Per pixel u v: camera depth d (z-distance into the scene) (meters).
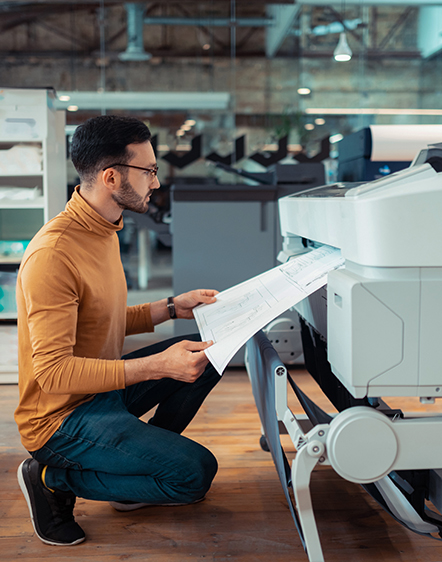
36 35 6.12
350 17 6.30
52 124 2.56
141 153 1.04
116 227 1.11
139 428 1.06
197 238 2.40
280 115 6.48
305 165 2.54
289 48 6.37
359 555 1.06
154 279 5.77
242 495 1.32
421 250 0.72
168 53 6.28
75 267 1.01
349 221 0.79
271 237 2.42
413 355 0.75
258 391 1.28
